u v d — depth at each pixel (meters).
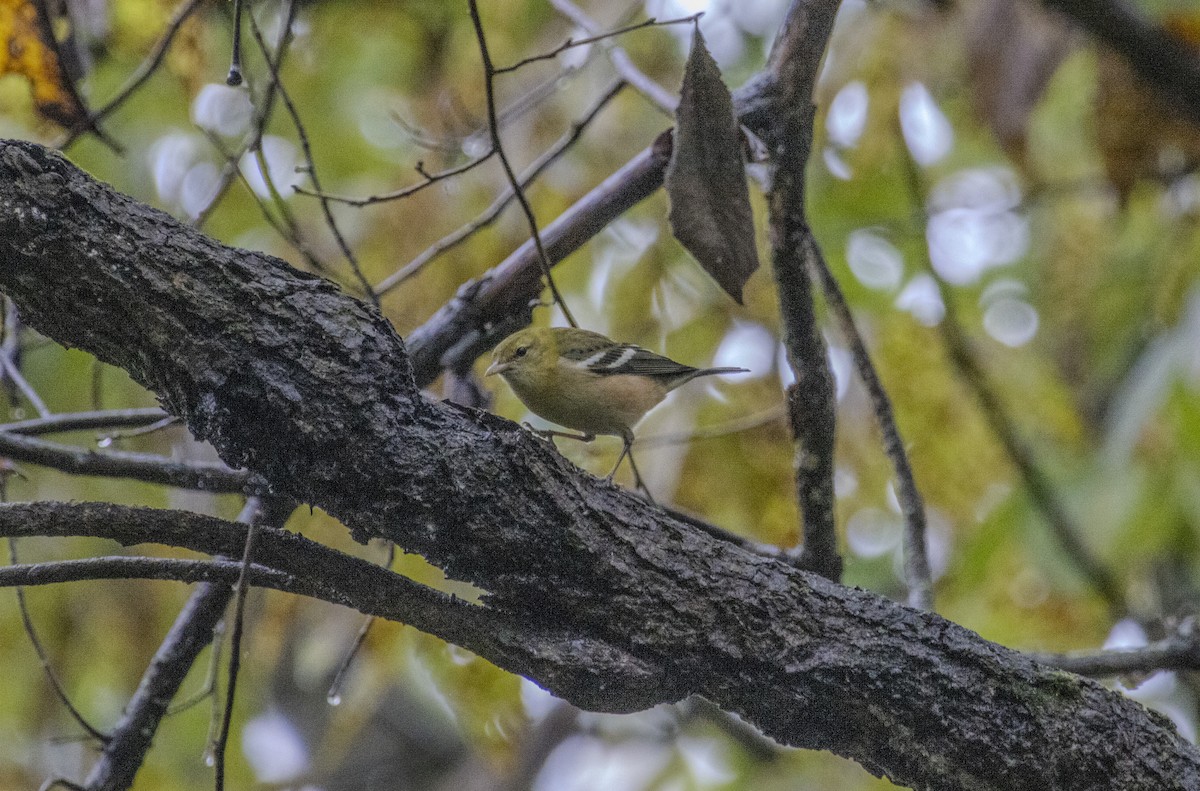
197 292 5.92
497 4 12.44
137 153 13.16
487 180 11.83
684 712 17.05
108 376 12.91
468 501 6.19
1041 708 6.55
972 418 12.02
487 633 6.42
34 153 5.81
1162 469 11.95
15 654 13.17
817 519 8.12
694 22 7.01
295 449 6.06
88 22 10.49
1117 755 6.51
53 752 13.62
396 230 11.80
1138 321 14.04
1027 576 13.41
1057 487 12.56
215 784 5.62
